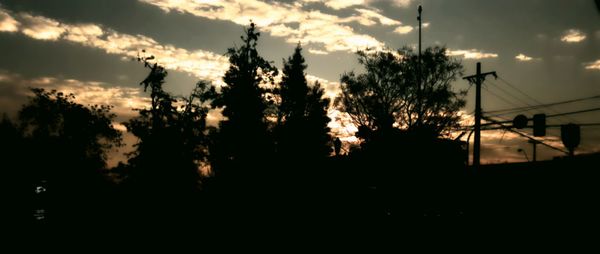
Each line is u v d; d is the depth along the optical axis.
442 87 38.50
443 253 17.38
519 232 19.86
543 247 16.95
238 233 25.47
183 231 27.75
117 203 45.53
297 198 35.66
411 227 23.47
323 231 24.61
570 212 22.23
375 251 18.44
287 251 18.98
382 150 38.06
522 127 24.17
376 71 39.50
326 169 41.56
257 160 42.16
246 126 44.22
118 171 46.00
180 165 45.72
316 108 49.94
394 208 29.94
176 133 46.06
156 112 45.59
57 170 59.88
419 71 37.78
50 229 30.03
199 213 37.03
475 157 27.75
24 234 26.80
